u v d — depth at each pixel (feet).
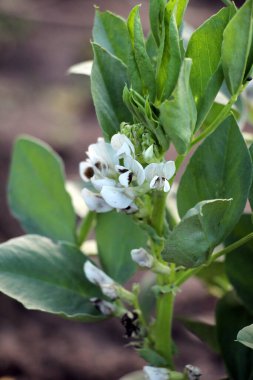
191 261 1.49
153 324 1.77
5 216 3.80
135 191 1.50
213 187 1.57
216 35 1.52
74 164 4.43
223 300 1.87
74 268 1.77
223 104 1.72
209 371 2.84
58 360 2.93
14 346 3.00
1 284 1.68
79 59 6.21
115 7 7.09
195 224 1.42
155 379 1.66
